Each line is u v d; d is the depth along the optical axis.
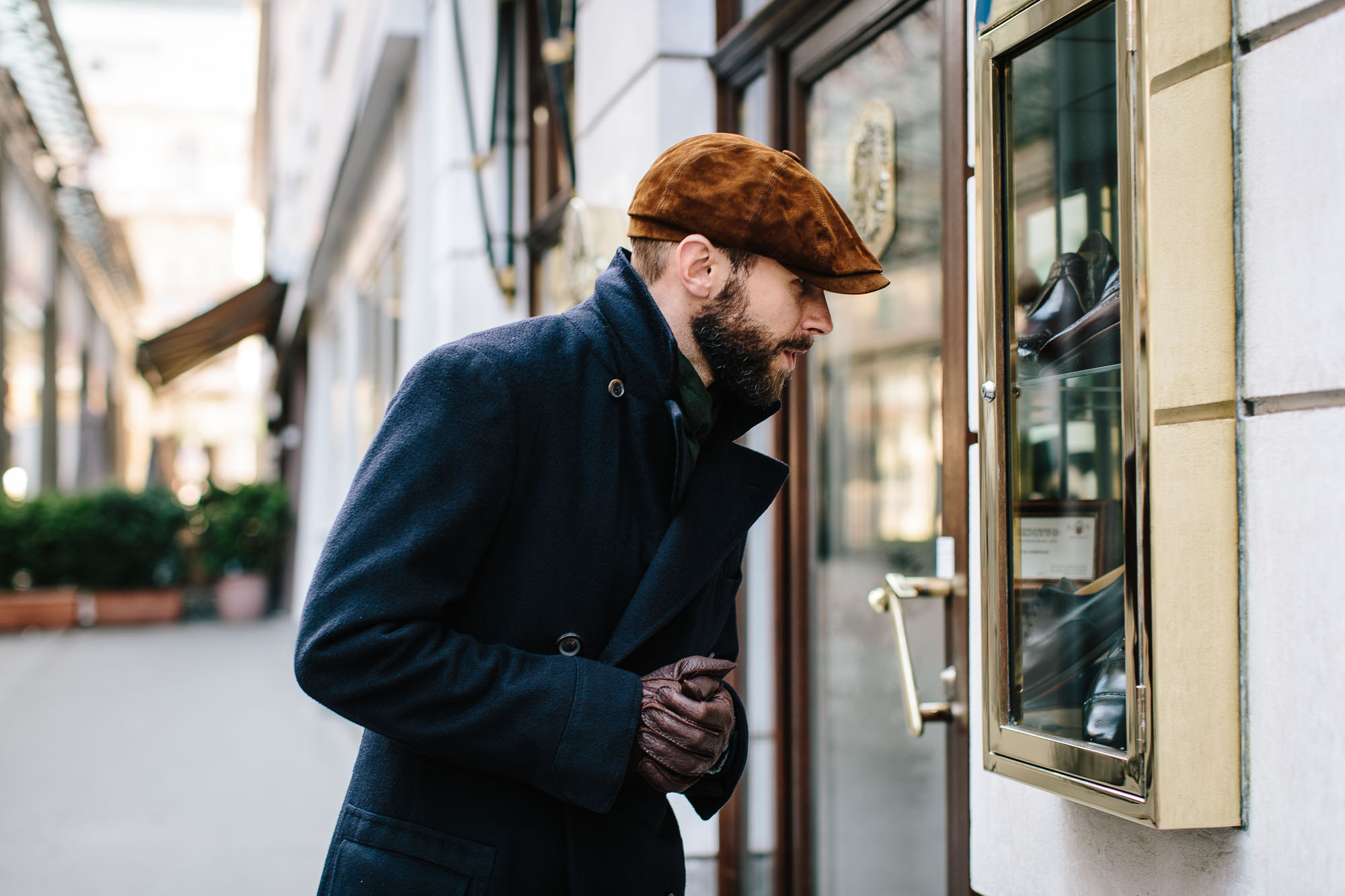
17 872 4.21
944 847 2.20
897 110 2.37
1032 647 1.46
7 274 13.88
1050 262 1.51
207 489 15.51
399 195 6.54
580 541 1.31
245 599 15.42
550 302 4.39
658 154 3.03
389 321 7.20
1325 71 1.14
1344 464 1.11
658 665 1.36
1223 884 1.25
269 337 18.42
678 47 3.05
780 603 2.84
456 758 1.23
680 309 1.35
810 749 2.77
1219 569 1.24
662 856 1.38
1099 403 1.40
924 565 2.30
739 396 1.36
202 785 5.68
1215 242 1.25
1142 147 1.22
